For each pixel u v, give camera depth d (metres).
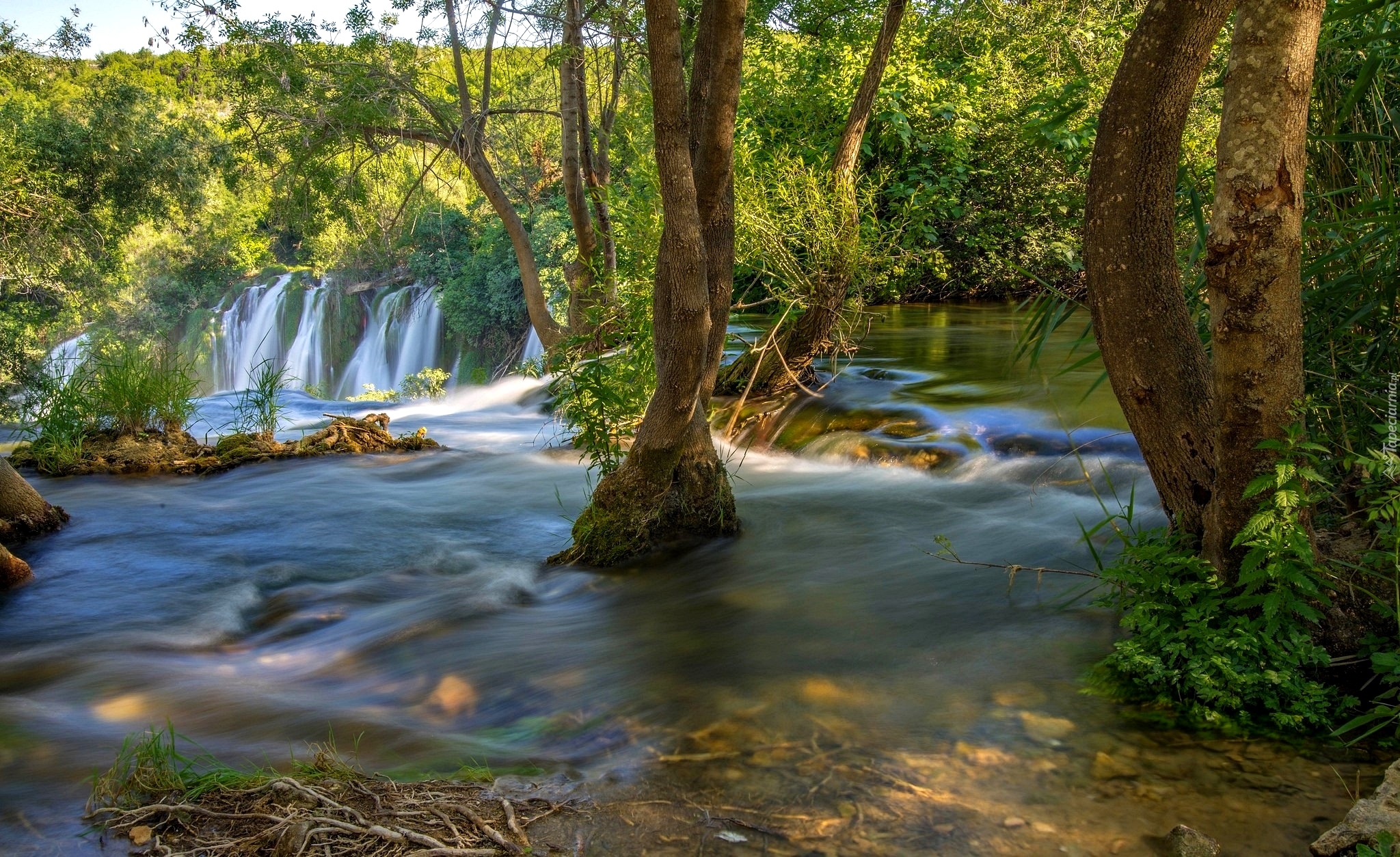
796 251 11.09
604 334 7.42
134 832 3.07
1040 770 3.48
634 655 4.83
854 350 11.70
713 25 6.41
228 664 4.96
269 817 3.12
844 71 17.28
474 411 13.73
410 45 17.39
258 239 35.00
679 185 5.57
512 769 3.63
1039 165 19.55
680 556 6.39
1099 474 7.41
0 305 21.09
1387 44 4.81
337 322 30.67
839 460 8.90
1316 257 4.85
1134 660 4.11
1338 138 4.43
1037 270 20.36
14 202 19.31
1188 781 3.38
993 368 11.67
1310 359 4.79
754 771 3.53
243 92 17.12
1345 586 4.12
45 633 5.37
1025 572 5.75
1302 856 2.94
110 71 22.97
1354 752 3.54
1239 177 3.60
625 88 16.20
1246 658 3.95
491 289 26.31
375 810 3.21
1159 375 4.26
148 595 5.99
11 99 21.50
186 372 11.77
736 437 10.03
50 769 3.62
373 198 20.27
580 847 3.00
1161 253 4.20
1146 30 3.93
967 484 7.88
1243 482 3.97
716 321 6.79
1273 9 3.44
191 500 8.37
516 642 5.09
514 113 17.94
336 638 5.28
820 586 5.75
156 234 30.14
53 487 8.95
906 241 11.44
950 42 19.03
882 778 3.45
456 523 7.60
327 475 9.27
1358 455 4.08
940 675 4.39
